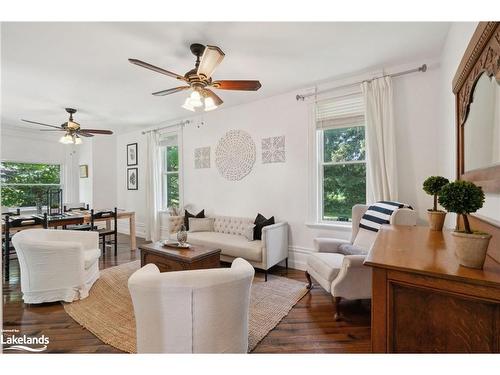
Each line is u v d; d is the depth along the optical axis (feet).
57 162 20.68
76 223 13.35
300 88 11.74
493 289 2.66
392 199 9.38
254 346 6.23
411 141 9.46
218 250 9.39
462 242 3.06
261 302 8.54
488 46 4.01
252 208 13.64
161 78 10.19
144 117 16.30
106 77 10.07
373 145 9.84
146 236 18.48
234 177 14.28
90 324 7.21
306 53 8.48
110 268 11.87
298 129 12.01
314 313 7.85
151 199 18.19
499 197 3.81
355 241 9.00
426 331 3.03
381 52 8.52
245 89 8.17
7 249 10.91
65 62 8.80
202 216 14.85
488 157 4.18
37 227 12.14
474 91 4.83
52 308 8.23
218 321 4.58
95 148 20.54
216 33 7.20
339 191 11.44
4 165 18.16
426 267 3.06
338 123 11.02
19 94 11.82
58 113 15.05
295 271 11.78
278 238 11.37
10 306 8.40
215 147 15.10
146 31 7.05
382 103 9.62
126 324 7.22
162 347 4.41
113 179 21.59
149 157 18.34
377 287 3.29
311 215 11.67
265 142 13.06
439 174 8.71
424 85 9.16
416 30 7.24
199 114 15.72
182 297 4.33
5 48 7.86
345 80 10.66
